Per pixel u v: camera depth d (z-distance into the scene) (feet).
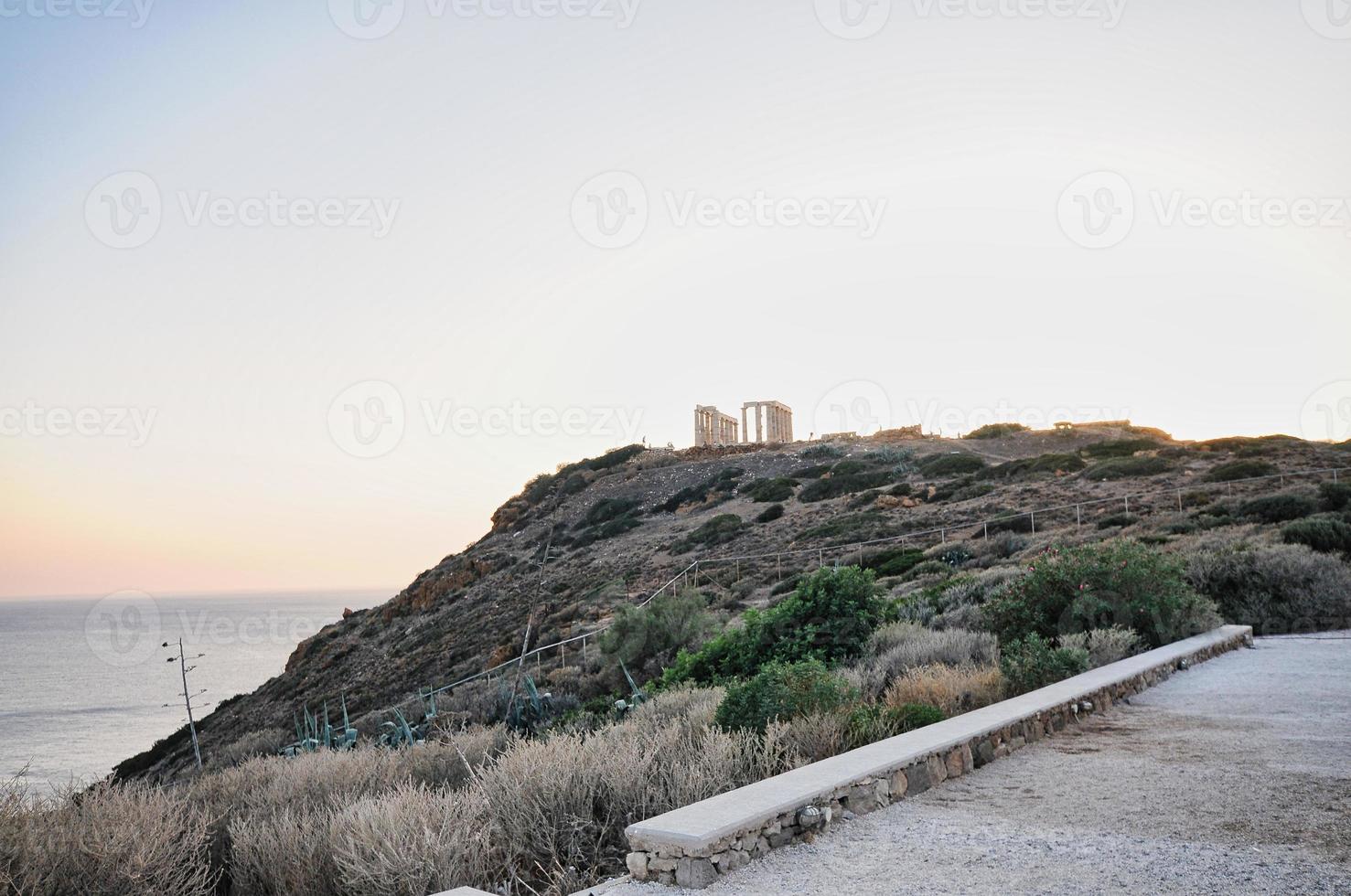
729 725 26.71
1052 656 35.27
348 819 17.66
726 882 14.19
